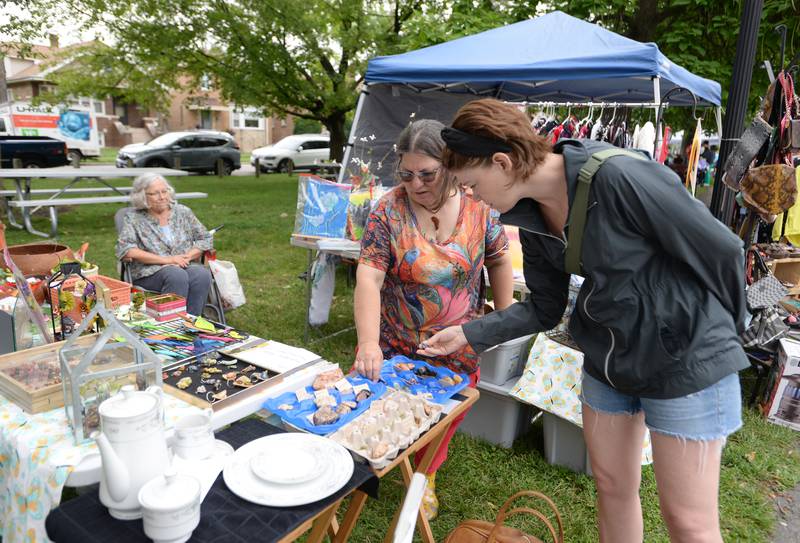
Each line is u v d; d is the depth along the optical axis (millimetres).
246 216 9172
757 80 7645
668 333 1210
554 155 1274
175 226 3621
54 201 7004
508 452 2705
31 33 10875
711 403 1232
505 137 1200
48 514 1055
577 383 2523
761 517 2324
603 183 1150
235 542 965
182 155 15914
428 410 1505
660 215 1107
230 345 1800
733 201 3383
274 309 4703
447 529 2160
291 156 18219
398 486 2389
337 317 4590
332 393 1554
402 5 11945
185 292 3436
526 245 1561
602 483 1598
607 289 1218
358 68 12328
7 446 1252
